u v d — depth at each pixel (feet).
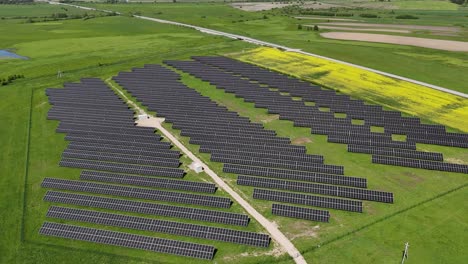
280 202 161.68
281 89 303.68
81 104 279.08
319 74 343.67
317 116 247.29
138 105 282.77
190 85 324.80
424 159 192.65
